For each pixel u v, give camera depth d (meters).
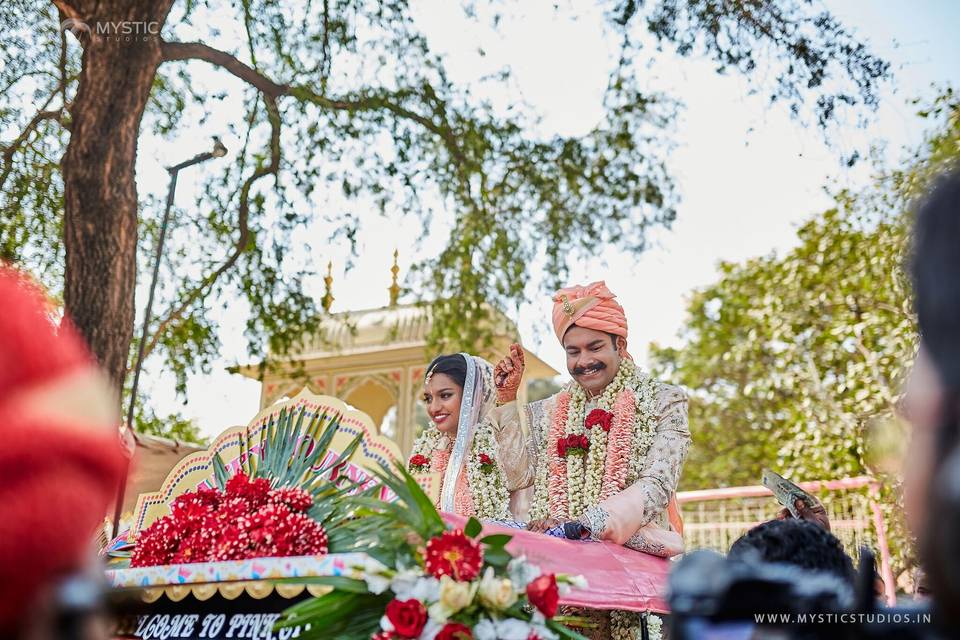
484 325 10.42
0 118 8.90
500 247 9.84
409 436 12.13
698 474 13.80
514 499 3.61
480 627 1.83
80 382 0.67
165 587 2.10
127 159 6.93
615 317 3.52
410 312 12.61
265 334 10.24
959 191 0.67
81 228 6.77
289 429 2.54
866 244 7.73
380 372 12.56
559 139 9.79
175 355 10.14
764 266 11.24
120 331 6.72
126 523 2.93
